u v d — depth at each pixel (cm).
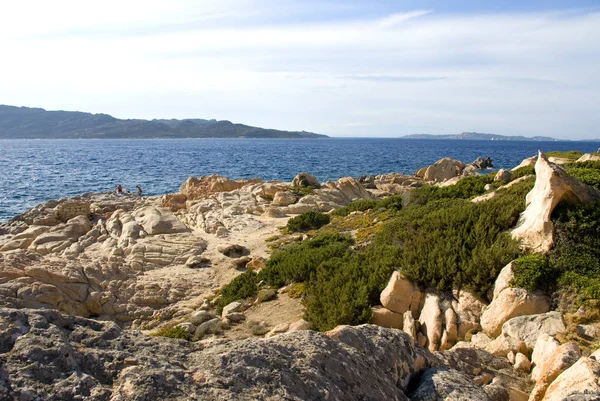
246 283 1830
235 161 11375
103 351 423
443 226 1565
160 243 2533
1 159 11569
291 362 485
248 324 1428
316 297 1430
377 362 584
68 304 1752
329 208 3478
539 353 805
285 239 2559
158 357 439
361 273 1498
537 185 1351
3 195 5472
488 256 1212
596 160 2108
